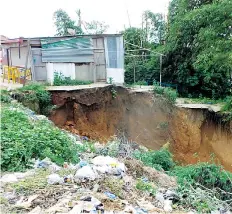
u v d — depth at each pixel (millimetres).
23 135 6609
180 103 19141
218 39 15602
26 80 16297
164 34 29688
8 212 4082
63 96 14586
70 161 6473
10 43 18188
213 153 16609
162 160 10133
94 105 15617
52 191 4691
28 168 5781
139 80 24312
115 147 8430
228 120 16859
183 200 5758
